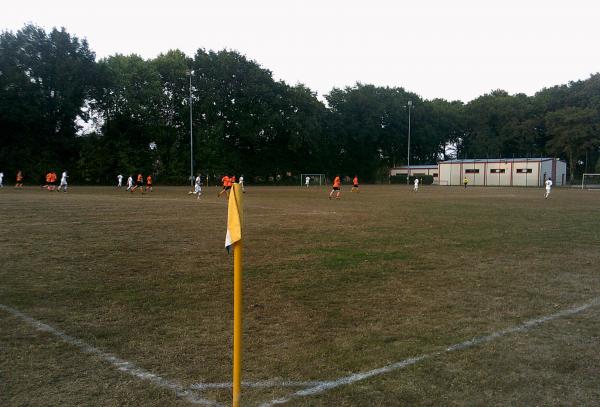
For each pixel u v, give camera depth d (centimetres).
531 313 614
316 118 7688
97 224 1553
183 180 6531
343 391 393
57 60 5706
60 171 5881
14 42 5484
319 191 4719
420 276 830
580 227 1573
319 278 812
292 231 1437
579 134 7238
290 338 520
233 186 352
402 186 6944
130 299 672
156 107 6303
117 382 406
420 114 9125
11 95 5275
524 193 4331
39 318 582
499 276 832
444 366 445
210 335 527
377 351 482
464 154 10150
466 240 1264
